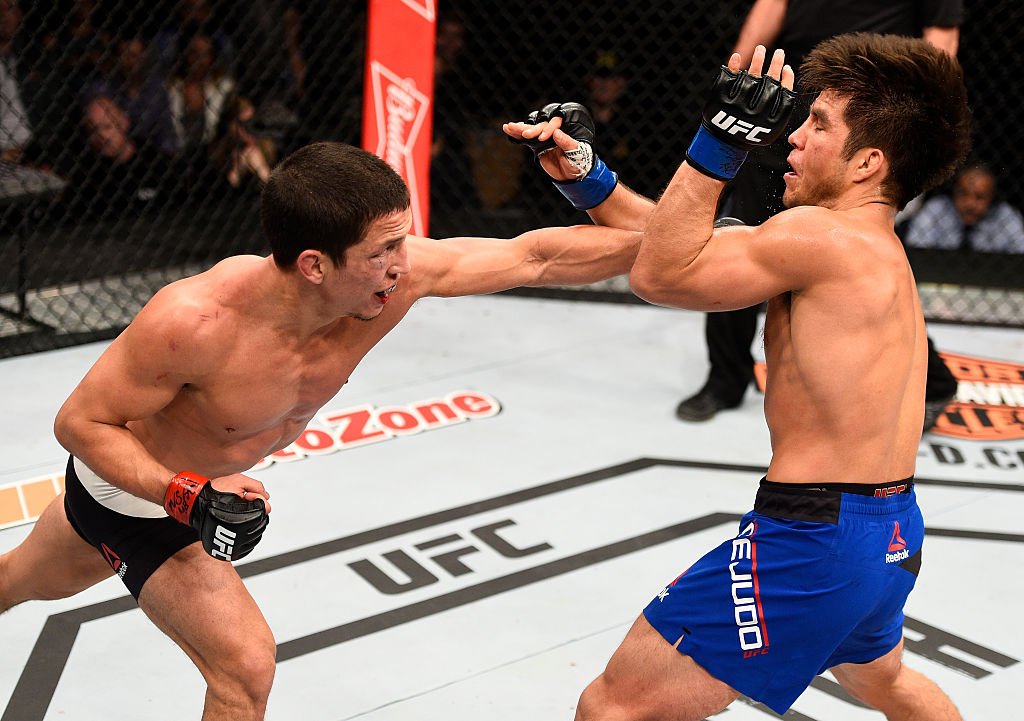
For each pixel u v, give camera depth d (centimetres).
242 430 268
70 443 256
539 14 802
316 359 264
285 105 831
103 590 416
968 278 777
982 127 777
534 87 802
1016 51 764
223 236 812
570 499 493
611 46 798
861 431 249
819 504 251
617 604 417
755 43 533
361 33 786
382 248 235
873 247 247
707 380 585
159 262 764
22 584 319
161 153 809
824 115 252
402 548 450
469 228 816
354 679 371
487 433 552
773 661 258
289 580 425
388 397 584
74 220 812
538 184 812
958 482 518
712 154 241
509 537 461
